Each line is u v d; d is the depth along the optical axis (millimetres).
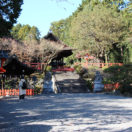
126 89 21266
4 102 14711
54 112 10008
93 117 8477
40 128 6527
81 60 54375
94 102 14438
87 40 43156
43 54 36250
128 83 21859
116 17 42125
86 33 42375
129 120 7758
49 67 35812
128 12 46750
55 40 42125
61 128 6488
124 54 44500
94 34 41938
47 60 36281
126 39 40688
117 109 10867
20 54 34094
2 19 16484
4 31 16703
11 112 10078
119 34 41031
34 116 8883
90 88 27484
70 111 10281
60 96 20047
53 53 36344
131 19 44594
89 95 21359
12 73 21219
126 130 6094
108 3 49344
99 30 40906
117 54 46500
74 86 27844
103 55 45688
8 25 16953
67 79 32000
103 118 8219
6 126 6902
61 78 32656
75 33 46188
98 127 6582
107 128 6414
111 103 13773
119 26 40812
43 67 36562
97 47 43719
